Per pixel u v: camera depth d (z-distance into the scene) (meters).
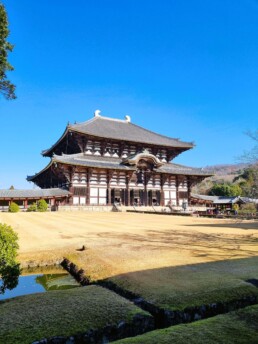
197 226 26.23
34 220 30.05
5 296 9.46
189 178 64.81
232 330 4.82
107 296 7.23
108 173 54.94
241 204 66.88
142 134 69.38
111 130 64.06
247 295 7.00
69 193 50.84
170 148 66.44
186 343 4.33
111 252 12.86
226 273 9.02
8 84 14.44
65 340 4.99
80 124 60.69
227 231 21.92
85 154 57.41
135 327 5.69
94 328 5.33
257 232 21.27
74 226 25.06
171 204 61.22
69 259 12.66
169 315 5.99
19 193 47.50
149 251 13.02
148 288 7.56
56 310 6.22
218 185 87.62
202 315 6.22
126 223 28.83
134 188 58.78
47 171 59.59
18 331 5.20
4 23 13.46
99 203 53.62
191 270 9.47
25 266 12.53
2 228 9.65
